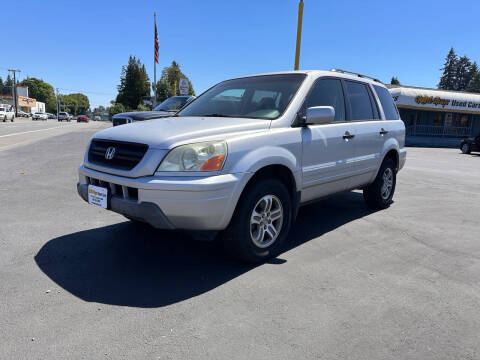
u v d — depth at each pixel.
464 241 4.21
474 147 20.84
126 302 2.70
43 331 2.32
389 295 2.88
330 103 4.33
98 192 3.28
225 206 2.98
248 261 3.37
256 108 3.95
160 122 3.67
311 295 2.85
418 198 6.54
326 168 4.09
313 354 2.15
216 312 2.58
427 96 28.39
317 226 4.65
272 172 3.56
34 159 9.87
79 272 3.19
